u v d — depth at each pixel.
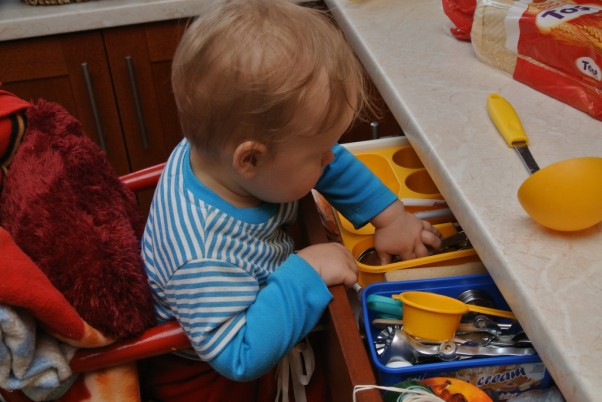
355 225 0.92
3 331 0.60
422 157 0.79
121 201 0.87
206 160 0.75
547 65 0.84
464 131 0.78
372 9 1.16
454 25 1.04
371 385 0.59
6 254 0.62
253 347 0.72
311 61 0.67
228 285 0.74
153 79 1.58
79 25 1.45
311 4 1.46
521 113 0.82
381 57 0.98
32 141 0.83
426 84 0.90
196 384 0.89
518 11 0.86
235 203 0.78
